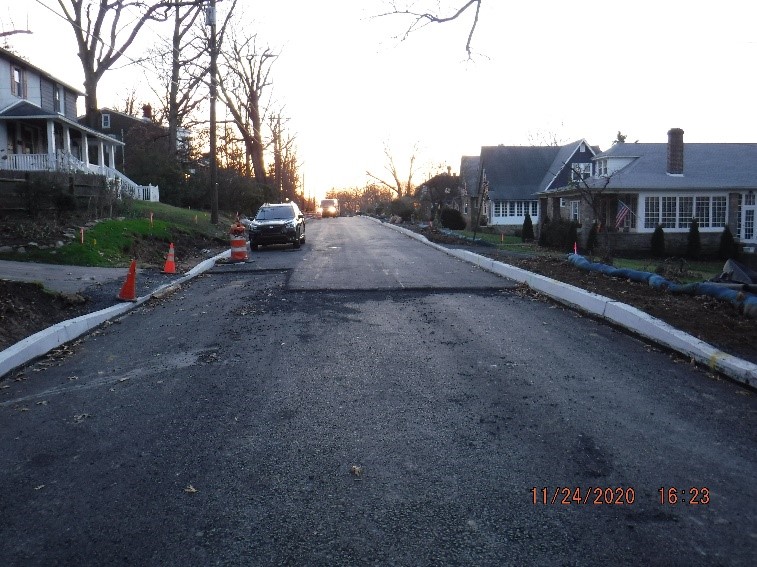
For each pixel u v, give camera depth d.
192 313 11.92
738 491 4.75
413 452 5.50
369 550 4.05
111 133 59.00
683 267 24.08
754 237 37.50
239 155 55.91
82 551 4.12
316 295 13.57
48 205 19.66
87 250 17.73
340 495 4.77
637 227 36.53
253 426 6.18
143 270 17.05
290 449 5.62
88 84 34.84
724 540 4.12
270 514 4.52
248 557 4.00
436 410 6.49
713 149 40.94
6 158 28.39
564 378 7.46
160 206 32.72
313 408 6.62
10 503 4.79
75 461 5.51
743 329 8.78
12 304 10.50
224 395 7.12
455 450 5.52
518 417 6.25
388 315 11.30
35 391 7.53
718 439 5.67
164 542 4.20
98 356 9.05
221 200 42.19
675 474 5.02
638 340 9.27
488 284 14.73
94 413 6.70
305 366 8.16
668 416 6.23
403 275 16.47
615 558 3.93
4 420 6.57
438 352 8.70
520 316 11.09
